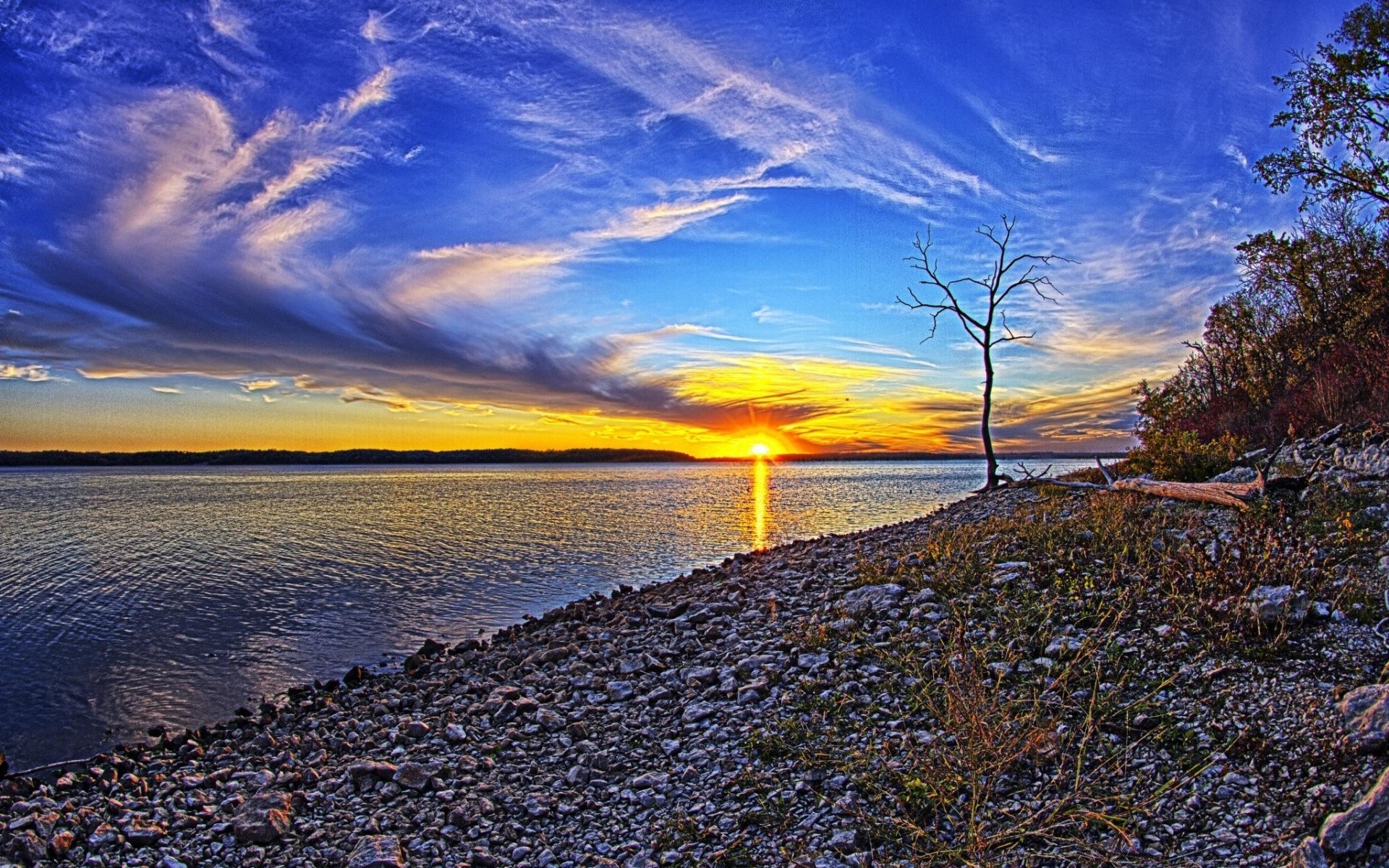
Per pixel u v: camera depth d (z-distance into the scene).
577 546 32.56
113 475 192.12
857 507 52.31
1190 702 7.55
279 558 30.34
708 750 8.12
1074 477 26.30
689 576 20.22
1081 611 10.16
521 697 10.55
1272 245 25.94
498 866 6.56
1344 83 22.88
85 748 11.70
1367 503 12.55
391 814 7.55
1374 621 8.39
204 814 7.99
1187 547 11.40
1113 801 6.29
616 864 6.37
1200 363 32.53
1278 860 5.38
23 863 7.09
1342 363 22.19
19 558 31.19
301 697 12.99
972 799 6.47
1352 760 6.12
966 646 9.43
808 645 10.65
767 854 6.25
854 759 7.45
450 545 33.53
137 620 19.92
